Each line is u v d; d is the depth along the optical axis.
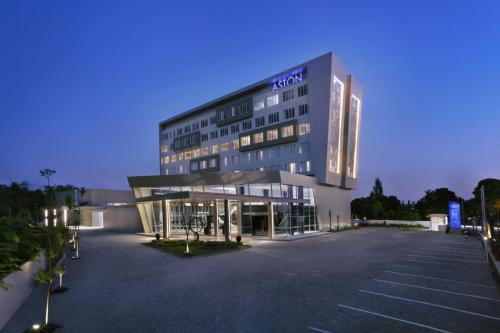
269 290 13.33
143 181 41.59
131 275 16.55
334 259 21.34
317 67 52.38
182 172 77.75
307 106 53.56
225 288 13.71
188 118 77.38
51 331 9.27
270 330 9.11
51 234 12.38
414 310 10.72
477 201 72.06
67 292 13.40
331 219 54.78
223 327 9.36
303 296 12.41
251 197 32.69
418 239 36.75
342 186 58.84
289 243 31.67
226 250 25.03
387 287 13.77
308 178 48.00
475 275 16.20
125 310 11.00
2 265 11.15
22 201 34.09
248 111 61.62
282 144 56.56
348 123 58.66
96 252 24.95
